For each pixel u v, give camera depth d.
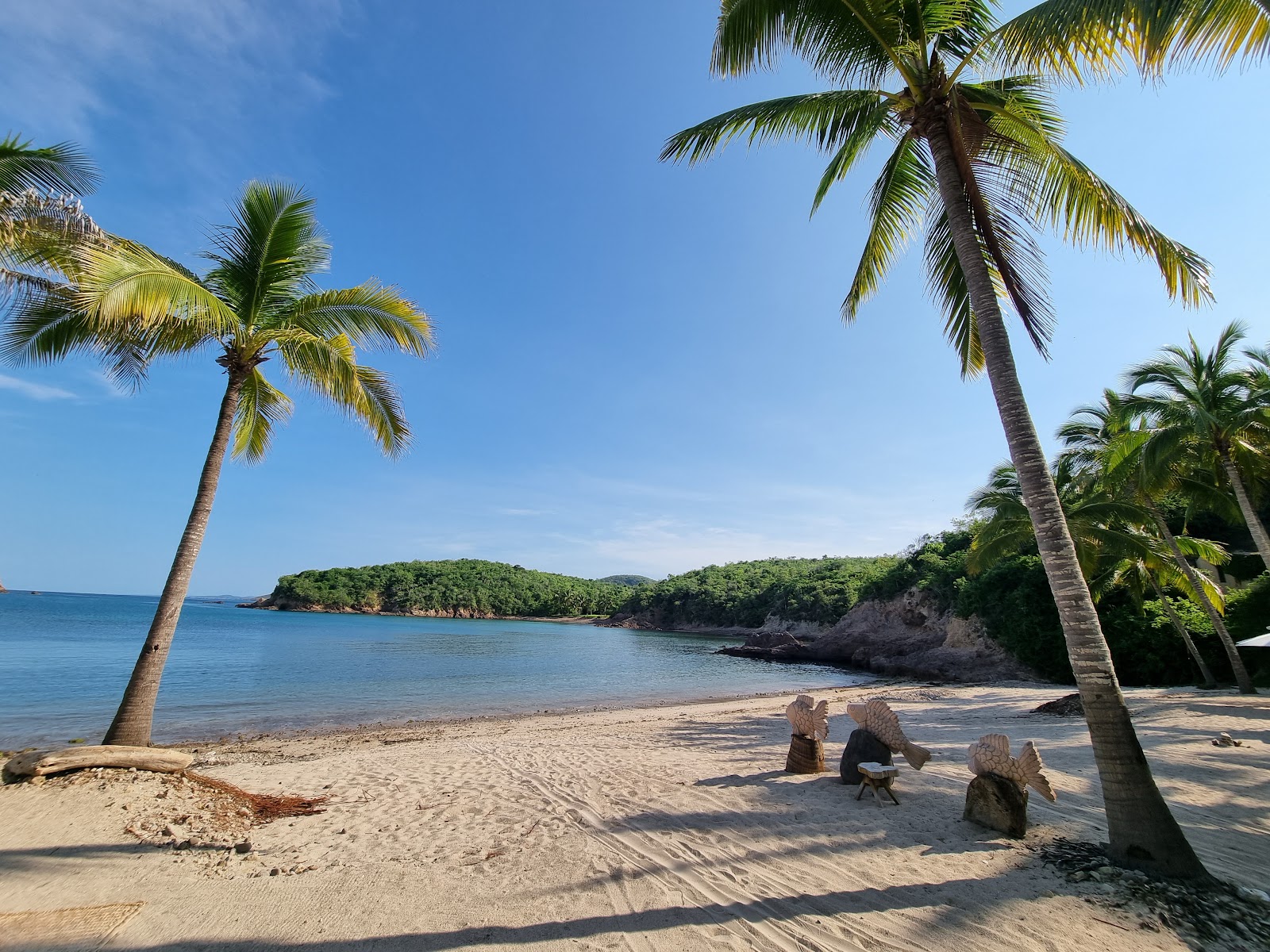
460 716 17.80
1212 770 7.61
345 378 9.82
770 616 70.06
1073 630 4.86
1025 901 4.01
